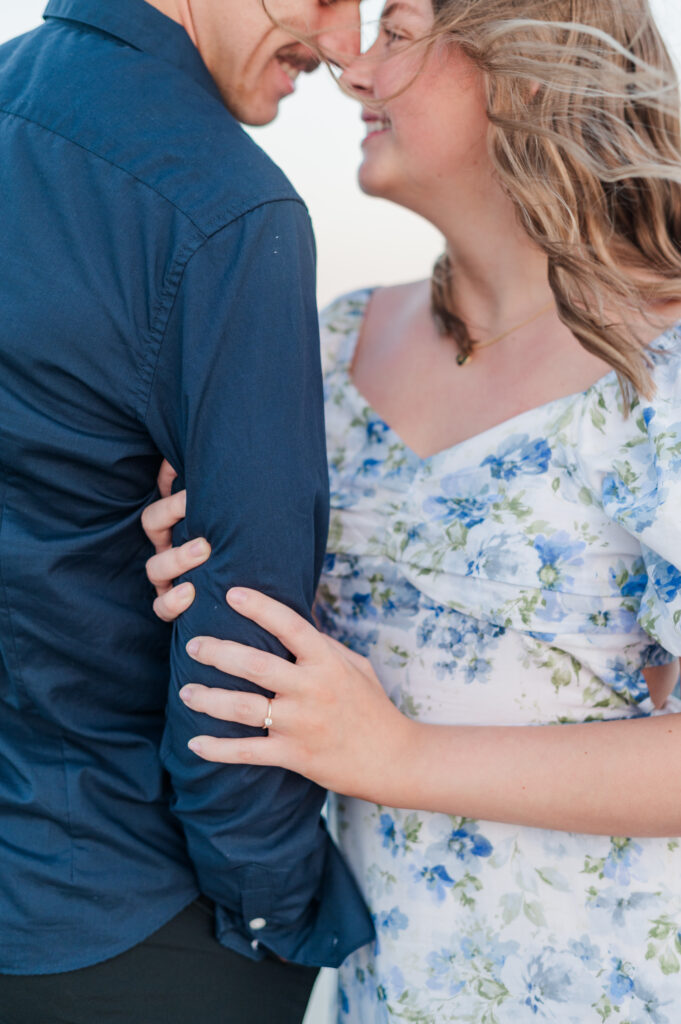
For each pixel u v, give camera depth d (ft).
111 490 3.43
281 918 3.78
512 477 3.93
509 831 3.89
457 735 3.75
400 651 4.13
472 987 3.89
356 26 3.89
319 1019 6.68
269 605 3.33
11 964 3.46
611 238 4.18
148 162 3.17
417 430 4.44
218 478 3.21
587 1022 3.77
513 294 4.31
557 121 3.93
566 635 3.81
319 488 3.39
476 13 3.86
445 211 4.33
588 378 3.95
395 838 4.07
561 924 3.82
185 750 3.54
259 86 3.88
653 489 3.57
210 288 3.12
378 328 5.04
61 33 3.52
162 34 3.47
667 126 4.28
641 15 4.12
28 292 3.19
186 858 3.78
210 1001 3.70
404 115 4.10
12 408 3.27
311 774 3.55
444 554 3.99
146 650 3.66
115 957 3.55
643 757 3.58
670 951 3.77
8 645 3.46
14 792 3.54
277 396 3.20
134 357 3.20
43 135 3.27
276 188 3.22
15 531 3.38
